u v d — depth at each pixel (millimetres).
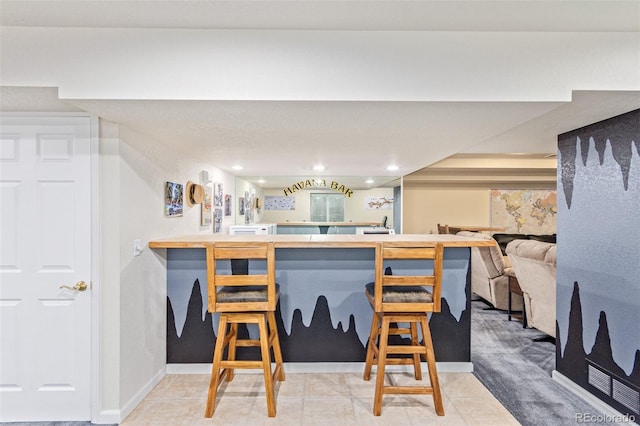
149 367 2459
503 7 1448
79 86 1649
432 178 6461
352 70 1662
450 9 1469
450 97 1653
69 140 2090
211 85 1654
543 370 2789
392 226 5703
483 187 7648
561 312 2564
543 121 2209
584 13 1486
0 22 1598
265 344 2150
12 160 2082
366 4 1439
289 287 2766
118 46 1652
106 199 2100
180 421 2102
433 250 2109
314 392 2422
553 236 6418
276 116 1941
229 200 4789
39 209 2088
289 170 4512
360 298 2764
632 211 1986
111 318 2105
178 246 2439
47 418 2105
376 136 2465
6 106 1991
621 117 2051
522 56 1651
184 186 3160
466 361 2764
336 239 2730
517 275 3732
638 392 1957
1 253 2082
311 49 1659
